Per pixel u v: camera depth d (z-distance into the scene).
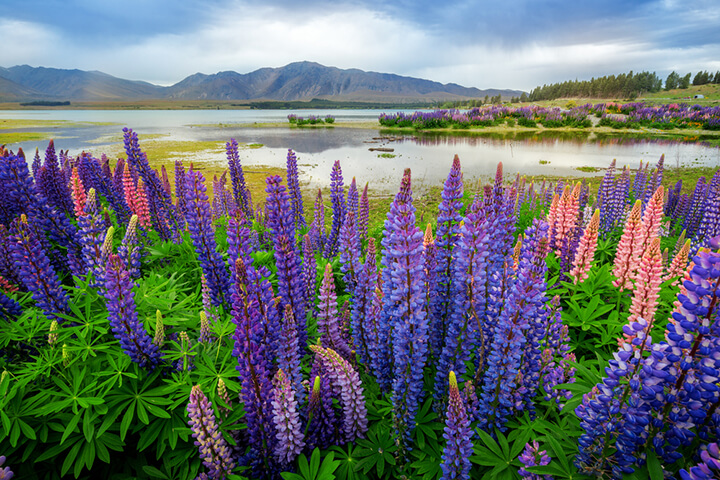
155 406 3.75
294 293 4.79
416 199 23.81
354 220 5.60
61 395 3.56
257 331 3.50
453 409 3.03
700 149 49.09
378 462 3.76
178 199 8.80
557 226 7.28
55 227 6.12
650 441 2.78
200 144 57.44
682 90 174.88
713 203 8.22
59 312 4.42
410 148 53.56
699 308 2.45
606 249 8.63
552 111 92.00
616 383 2.71
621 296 6.13
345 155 46.22
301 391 3.86
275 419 3.36
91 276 4.81
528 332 3.89
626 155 44.62
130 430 4.02
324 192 26.64
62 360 3.74
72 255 6.10
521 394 3.84
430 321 4.47
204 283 5.26
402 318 3.72
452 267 4.41
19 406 3.45
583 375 3.92
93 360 3.96
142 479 3.77
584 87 179.50
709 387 2.48
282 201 5.08
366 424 3.95
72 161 11.74
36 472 3.61
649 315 4.82
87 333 4.12
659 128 76.56
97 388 3.63
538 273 3.36
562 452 3.10
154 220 9.02
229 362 4.28
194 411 3.10
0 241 5.07
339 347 4.70
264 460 3.67
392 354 4.29
